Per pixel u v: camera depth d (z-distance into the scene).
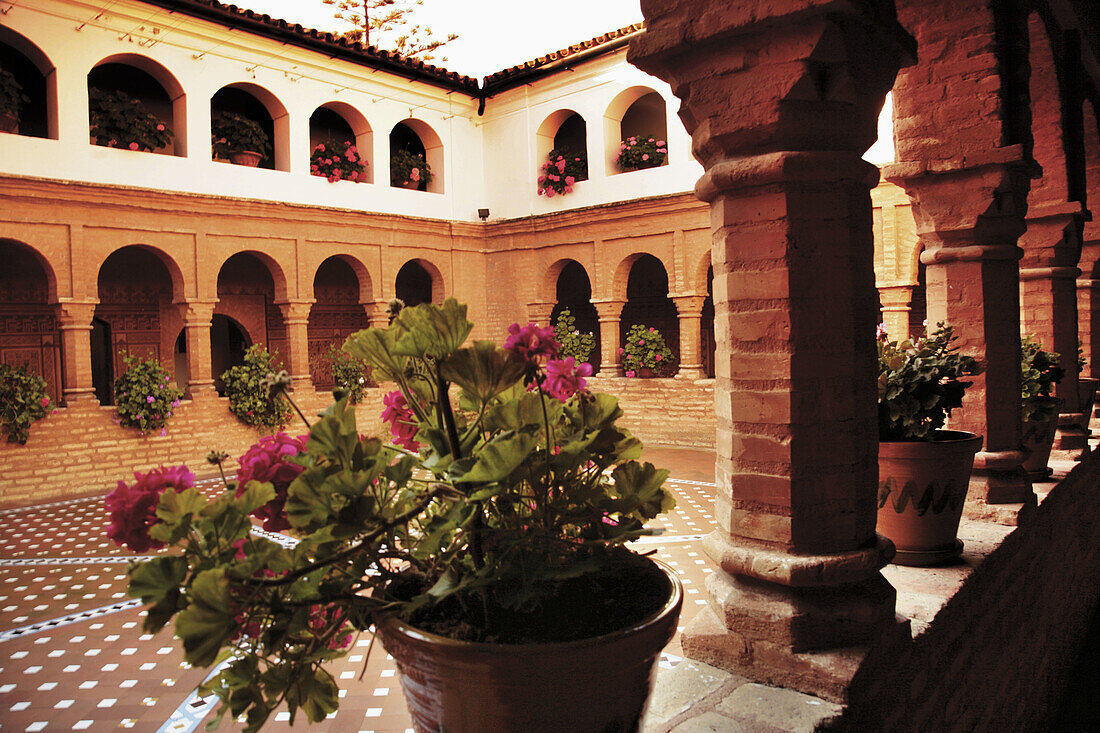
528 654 1.33
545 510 1.55
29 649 6.12
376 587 1.56
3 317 14.51
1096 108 8.90
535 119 17.61
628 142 16.50
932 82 4.47
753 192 2.33
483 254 18.41
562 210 17.08
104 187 12.71
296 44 14.78
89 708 5.08
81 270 12.63
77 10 12.43
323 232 15.67
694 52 2.32
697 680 2.37
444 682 1.42
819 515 2.33
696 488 11.58
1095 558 7.52
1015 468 4.44
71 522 10.49
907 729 2.62
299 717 4.75
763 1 2.11
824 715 2.11
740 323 2.38
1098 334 9.28
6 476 11.65
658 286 19.36
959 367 3.45
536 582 1.48
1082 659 6.47
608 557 1.58
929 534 3.42
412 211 17.17
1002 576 3.87
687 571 7.46
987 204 4.30
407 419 1.79
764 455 2.37
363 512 1.37
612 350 16.91
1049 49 6.57
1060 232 6.79
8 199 11.89
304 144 15.43
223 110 15.05
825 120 2.24
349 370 15.73
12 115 12.16
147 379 13.09
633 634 1.39
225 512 1.36
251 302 17.78
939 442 3.35
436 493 1.49
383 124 16.67
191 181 13.85
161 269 16.61
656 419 16.16
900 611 2.92
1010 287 4.48
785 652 2.30
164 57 13.48
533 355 1.50
